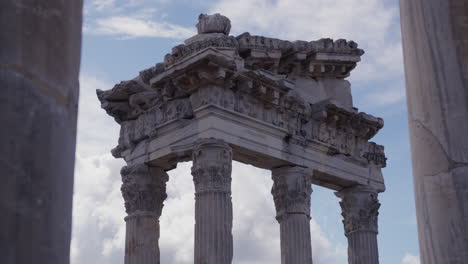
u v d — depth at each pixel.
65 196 6.77
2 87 6.47
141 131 40.28
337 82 44.66
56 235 6.53
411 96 10.96
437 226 10.07
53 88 6.88
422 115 10.63
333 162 42.91
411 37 11.04
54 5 7.06
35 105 6.63
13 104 6.47
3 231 6.11
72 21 7.29
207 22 38.31
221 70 36.31
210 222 35.09
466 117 10.30
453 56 10.51
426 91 10.62
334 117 42.75
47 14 6.97
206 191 35.53
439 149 10.30
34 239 6.30
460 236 9.86
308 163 41.22
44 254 6.36
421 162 10.52
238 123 37.78
